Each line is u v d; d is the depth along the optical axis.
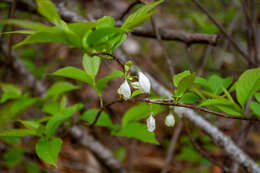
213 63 1.27
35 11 1.02
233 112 0.79
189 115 0.95
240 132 1.02
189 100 0.81
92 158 1.41
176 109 0.83
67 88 0.96
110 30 0.72
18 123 1.15
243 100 0.79
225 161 0.99
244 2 1.06
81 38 0.73
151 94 0.99
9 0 1.03
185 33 0.97
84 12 1.07
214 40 0.94
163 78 1.25
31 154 1.29
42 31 0.72
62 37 0.73
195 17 1.06
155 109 0.84
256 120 0.79
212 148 1.19
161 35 0.98
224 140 0.94
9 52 1.08
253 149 1.48
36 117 1.17
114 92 1.55
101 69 1.62
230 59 1.45
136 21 0.73
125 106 1.53
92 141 1.10
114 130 0.91
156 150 1.56
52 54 1.57
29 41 0.73
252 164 0.92
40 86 1.28
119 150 1.35
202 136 1.19
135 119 0.90
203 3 1.33
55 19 0.72
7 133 0.81
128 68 0.78
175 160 1.46
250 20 1.09
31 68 1.28
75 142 1.07
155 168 1.47
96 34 0.73
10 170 1.32
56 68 1.46
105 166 1.13
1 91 1.29
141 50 1.58
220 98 0.79
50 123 0.82
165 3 1.26
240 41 1.39
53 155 0.80
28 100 0.96
